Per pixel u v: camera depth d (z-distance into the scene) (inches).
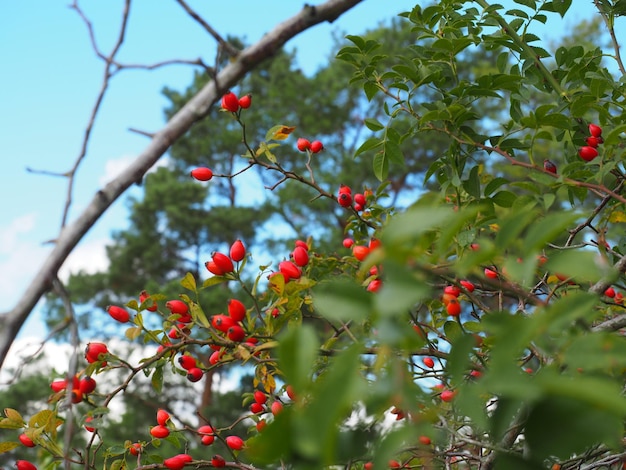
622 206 38.1
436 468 33.9
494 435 15.5
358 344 11.3
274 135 38.9
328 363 31.6
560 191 35.8
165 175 290.5
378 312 13.1
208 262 32.1
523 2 37.9
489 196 34.8
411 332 13.5
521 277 14.4
